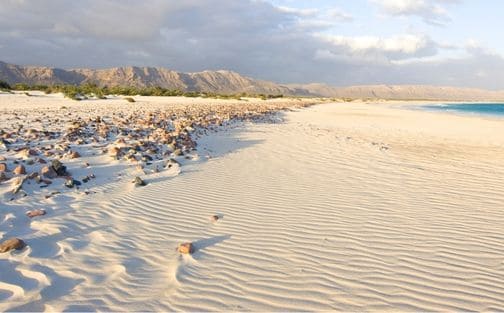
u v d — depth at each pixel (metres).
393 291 4.11
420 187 8.38
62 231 5.35
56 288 3.97
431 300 3.96
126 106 32.81
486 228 5.97
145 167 9.16
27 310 3.58
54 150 9.98
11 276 4.13
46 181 7.31
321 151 12.61
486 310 3.79
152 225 5.81
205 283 4.20
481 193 7.99
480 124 26.95
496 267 4.69
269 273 4.44
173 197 7.16
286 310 3.73
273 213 6.46
